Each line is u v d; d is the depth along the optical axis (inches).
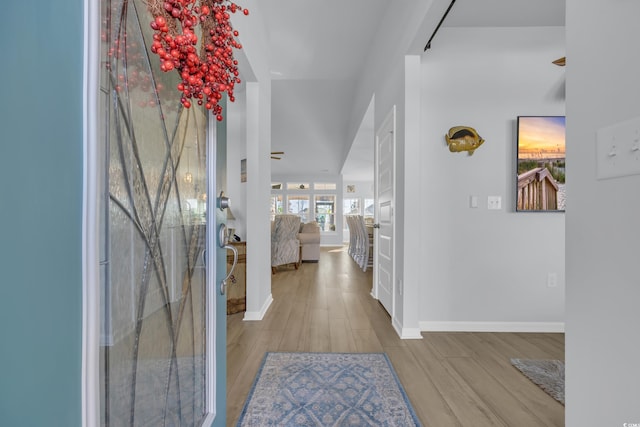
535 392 67.7
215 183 45.3
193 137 41.9
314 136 270.5
